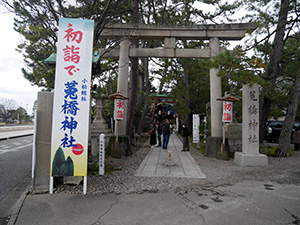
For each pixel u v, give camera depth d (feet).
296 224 11.09
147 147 43.55
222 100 28.94
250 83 23.26
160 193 15.55
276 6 26.18
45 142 15.81
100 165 20.45
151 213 12.30
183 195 15.17
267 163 25.27
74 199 14.25
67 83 15.70
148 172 21.84
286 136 31.40
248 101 26.16
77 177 16.83
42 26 26.35
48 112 16.01
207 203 13.79
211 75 31.96
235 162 26.89
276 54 34.76
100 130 39.17
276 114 49.60
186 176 20.30
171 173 21.48
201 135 52.11
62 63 15.79
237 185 17.65
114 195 15.06
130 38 32.58
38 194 15.10
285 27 32.14
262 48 33.73
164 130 39.70
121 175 20.40
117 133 30.63
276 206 13.37
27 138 60.75
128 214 12.16
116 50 33.65
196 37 32.73
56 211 12.48
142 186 17.08
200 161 28.07
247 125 25.98
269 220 11.52
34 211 12.46
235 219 11.64
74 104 15.64
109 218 11.67
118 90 33.01
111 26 32.22
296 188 16.98
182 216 11.96
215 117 31.50
